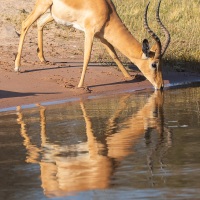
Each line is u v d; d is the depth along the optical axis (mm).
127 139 23547
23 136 24344
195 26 51906
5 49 45281
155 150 21625
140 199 16375
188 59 44500
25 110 30203
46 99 33219
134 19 53344
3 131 25328
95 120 27391
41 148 22312
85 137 23969
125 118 27812
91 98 33969
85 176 18641
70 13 37031
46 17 40594
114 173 18875
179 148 21875
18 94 33844
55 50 46188
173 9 56781
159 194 16703
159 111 29438
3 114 29234
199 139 23188
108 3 36594
